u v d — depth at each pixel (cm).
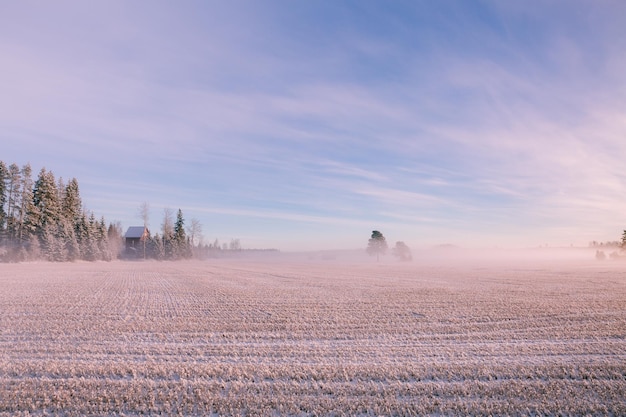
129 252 9425
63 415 566
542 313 1479
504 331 1159
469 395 645
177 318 1343
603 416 582
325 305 1681
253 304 1705
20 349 909
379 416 571
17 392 630
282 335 1090
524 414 584
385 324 1257
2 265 5103
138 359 840
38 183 6656
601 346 974
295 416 568
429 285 2741
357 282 3020
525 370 767
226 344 984
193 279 3259
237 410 581
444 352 914
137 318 1340
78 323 1230
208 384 678
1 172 6309
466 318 1373
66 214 7488
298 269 5484
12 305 1599
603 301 1830
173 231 10244
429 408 595
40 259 6194
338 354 894
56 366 764
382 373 740
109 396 623
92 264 6297
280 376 728
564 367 790
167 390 651
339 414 574
